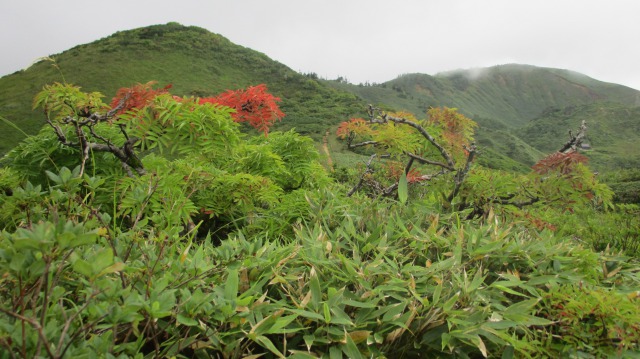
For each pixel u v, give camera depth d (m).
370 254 1.83
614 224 4.16
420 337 1.33
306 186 3.71
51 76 82.19
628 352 1.38
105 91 78.75
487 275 1.67
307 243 1.75
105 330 1.04
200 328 1.10
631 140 129.62
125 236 1.40
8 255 0.75
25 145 2.74
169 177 2.07
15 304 0.90
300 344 1.28
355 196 2.83
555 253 1.77
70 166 2.69
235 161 3.44
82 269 0.77
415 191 3.88
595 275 1.76
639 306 1.40
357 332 1.22
